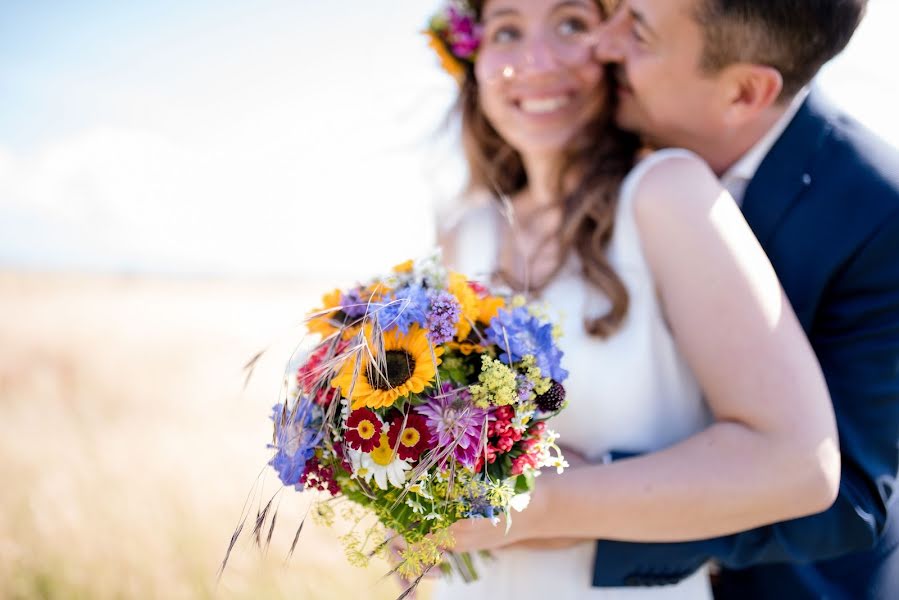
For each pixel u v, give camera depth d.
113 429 5.63
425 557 1.12
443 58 1.92
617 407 1.43
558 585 1.46
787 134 1.49
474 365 1.20
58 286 20.64
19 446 4.78
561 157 1.72
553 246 1.62
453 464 1.06
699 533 1.22
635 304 1.41
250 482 4.37
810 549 1.31
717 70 1.39
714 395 1.26
